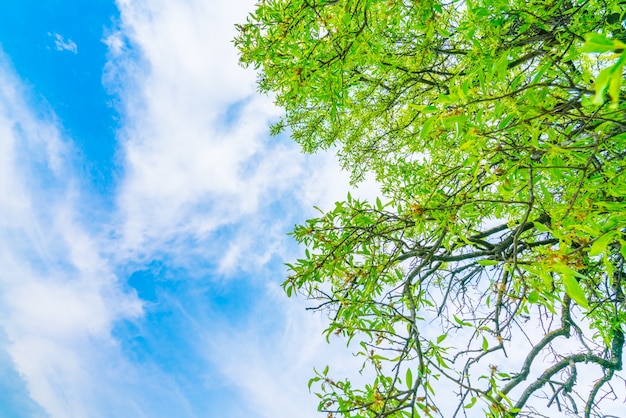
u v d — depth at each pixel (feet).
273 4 8.61
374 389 7.63
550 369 14.35
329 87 9.05
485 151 6.00
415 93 15.35
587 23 7.17
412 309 8.65
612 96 2.55
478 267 12.75
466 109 5.52
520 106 5.58
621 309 10.99
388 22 9.29
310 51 8.53
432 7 8.50
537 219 8.54
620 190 5.77
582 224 5.48
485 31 7.75
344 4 7.99
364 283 9.53
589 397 13.84
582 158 6.05
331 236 9.99
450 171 9.37
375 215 10.34
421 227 8.92
